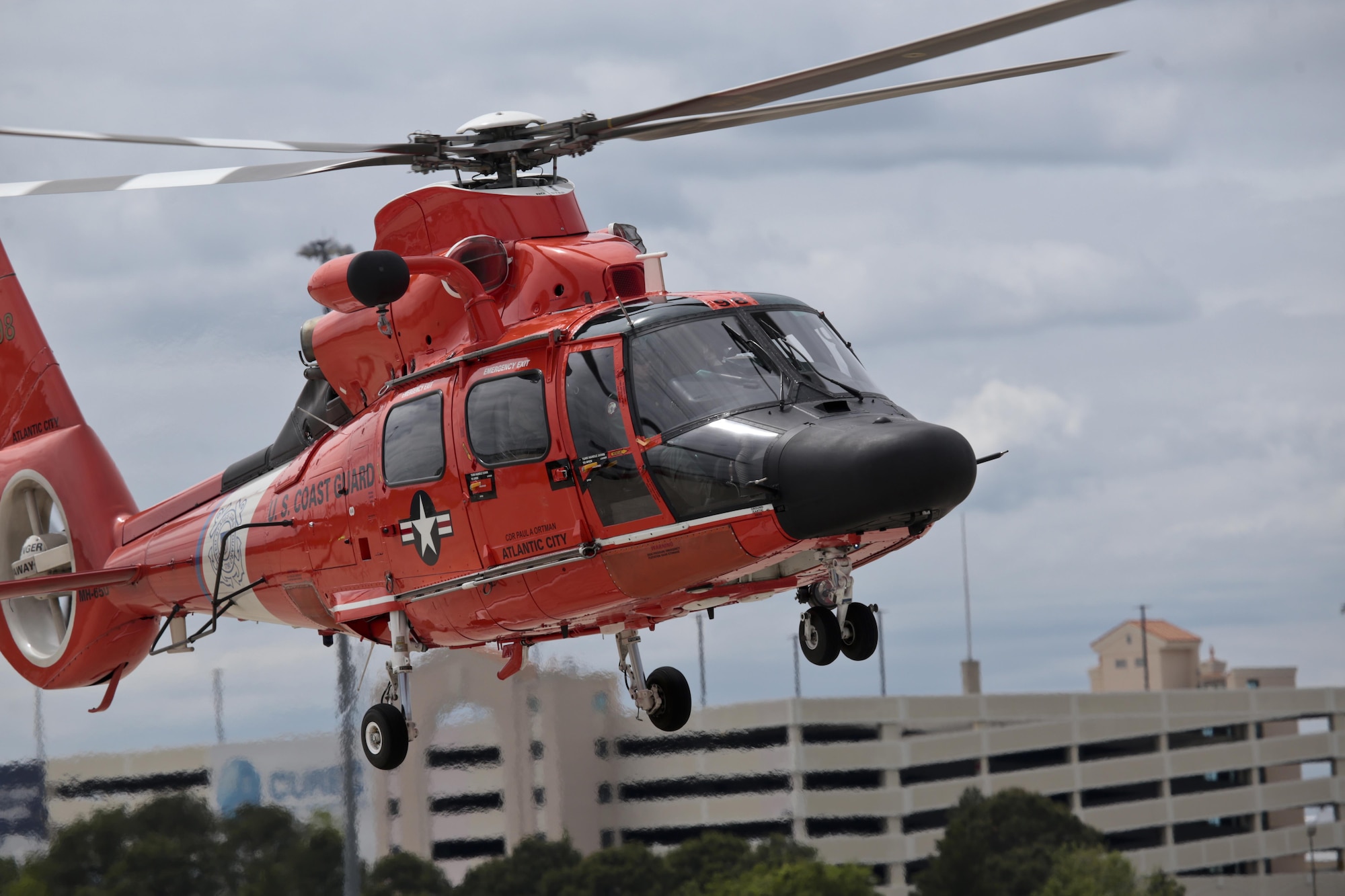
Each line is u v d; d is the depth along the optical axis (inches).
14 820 3095.5
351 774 3223.4
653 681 1581.0
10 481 2096.5
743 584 1357.0
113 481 2041.1
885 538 1270.9
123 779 3154.5
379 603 1496.1
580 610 1358.3
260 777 3196.4
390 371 1528.1
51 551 2052.2
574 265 1406.3
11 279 2126.0
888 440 1175.0
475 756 3535.9
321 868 3181.6
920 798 6560.0
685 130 1485.0
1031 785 7445.9
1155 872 7204.7
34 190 1333.7
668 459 1255.5
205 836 3137.3
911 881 6451.8
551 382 1323.8
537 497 1327.5
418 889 3326.8
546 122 1493.6
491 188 1517.0
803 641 1373.0
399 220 1523.1
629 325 1306.6
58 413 2090.3
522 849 3585.1
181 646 1817.2
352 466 1514.5
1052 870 6387.8
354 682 3206.2
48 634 2103.8
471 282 1395.2
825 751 6003.9
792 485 1191.6
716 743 5521.7
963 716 7130.9
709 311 1318.9
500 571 1362.0
